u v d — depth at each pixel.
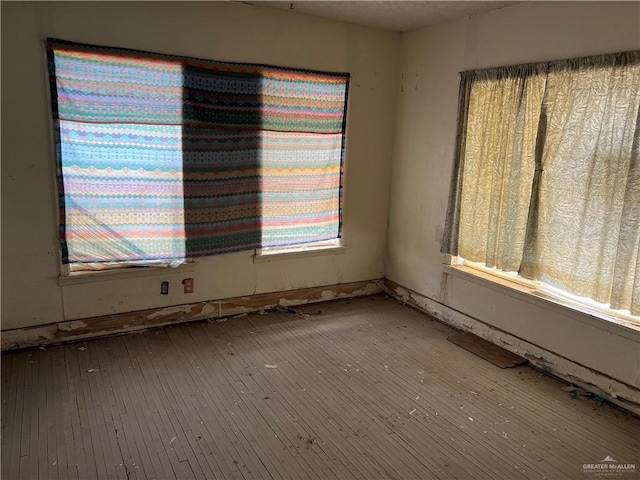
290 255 4.03
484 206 3.44
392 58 4.17
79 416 2.48
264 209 3.80
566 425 2.57
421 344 3.51
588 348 2.85
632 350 2.62
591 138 2.72
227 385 2.85
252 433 2.40
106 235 3.23
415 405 2.71
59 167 3.01
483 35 3.38
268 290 4.01
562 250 2.94
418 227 4.14
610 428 2.55
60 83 2.92
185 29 3.24
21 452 2.20
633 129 2.52
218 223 3.61
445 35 3.69
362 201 4.32
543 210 3.02
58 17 2.86
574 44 2.79
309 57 3.75
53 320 3.20
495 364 3.21
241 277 3.85
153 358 3.14
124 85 3.09
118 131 3.12
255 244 3.82
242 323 3.78
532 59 3.05
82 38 2.94
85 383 2.80
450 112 3.71
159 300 3.54
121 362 3.07
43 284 3.12
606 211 2.68
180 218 3.44
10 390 2.69
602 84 2.65
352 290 4.45
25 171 2.94
